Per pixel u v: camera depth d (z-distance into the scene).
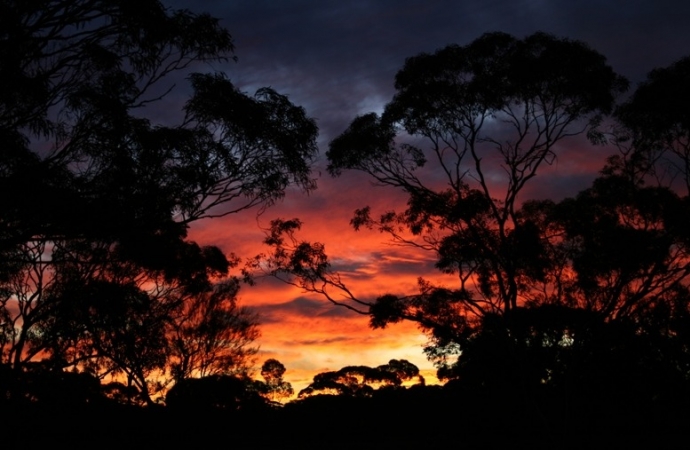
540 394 26.69
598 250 24.81
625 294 25.14
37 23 10.31
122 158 12.26
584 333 25.12
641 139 24.75
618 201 25.08
